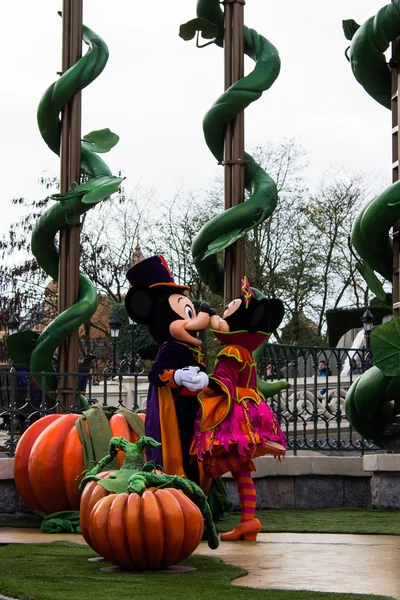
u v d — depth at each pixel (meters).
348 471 10.53
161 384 7.12
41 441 8.41
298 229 29.31
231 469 7.10
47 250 10.27
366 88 10.20
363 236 9.56
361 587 5.05
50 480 8.30
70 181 10.18
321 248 29.69
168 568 5.71
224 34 10.23
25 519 9.00
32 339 9.98
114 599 4.56
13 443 9.41
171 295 7.45
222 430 7.00
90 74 10.16
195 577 5.34
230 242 9.52
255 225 9.66
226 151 9.96
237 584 5.19
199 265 9.95
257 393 7.29
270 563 6.02
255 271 28.19
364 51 9.84
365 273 9.84
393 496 9.94
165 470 7.10
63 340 9.85
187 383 6.95
